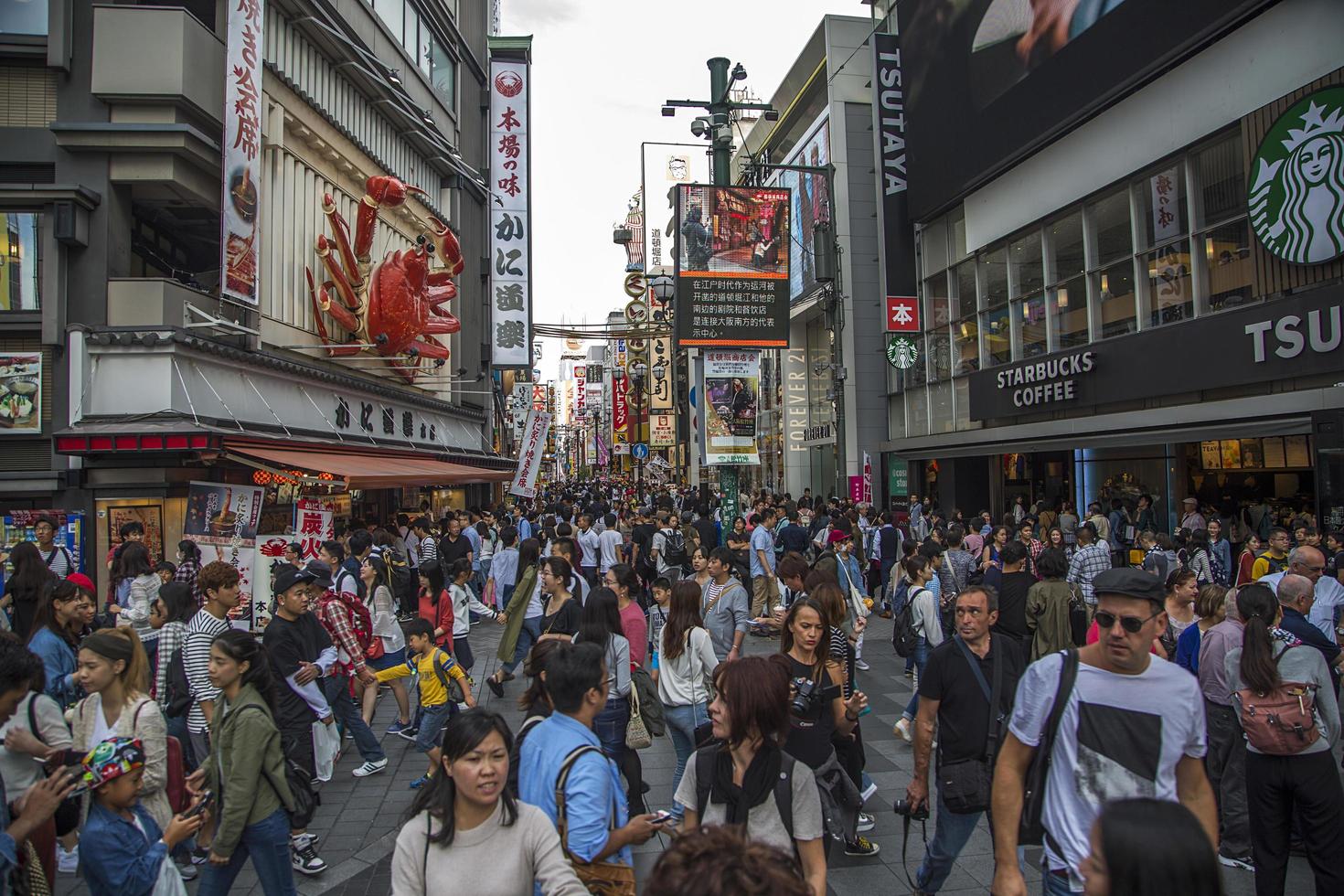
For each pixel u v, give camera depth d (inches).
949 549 385.7
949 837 170.6
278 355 624.7
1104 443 655.8
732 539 505.4
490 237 1175.0
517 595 368.8
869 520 628.7
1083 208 705.0
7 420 467.8
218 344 521.7
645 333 1302.9
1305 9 486.3
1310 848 170.7
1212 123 555.8
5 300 472.1
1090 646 126.1
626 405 2335.1
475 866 111.6
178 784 177.8
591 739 135.5
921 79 900.6
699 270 681.6
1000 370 797.9
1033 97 718.5
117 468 472.1
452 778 114.9
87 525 468.1
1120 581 118.4
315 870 215.3
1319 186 472.4
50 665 231.1
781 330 691.4
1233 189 550.6
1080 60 660.7
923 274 984.3
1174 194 604.1
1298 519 446.9
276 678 226.1
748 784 123.9
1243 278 540.7
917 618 300.7
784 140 1481.3
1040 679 124.6
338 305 698.2
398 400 876.6
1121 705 119.1
